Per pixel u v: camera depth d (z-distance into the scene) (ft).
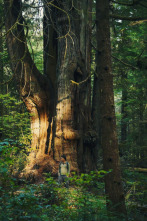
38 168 34.76
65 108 35.53
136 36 52.65
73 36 36.60
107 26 19.19
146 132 45.55
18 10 35.01
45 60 41.55
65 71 36.19
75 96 36.55
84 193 15.85
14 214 11.84
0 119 33.76
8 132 34.27
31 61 36.94
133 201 21.47
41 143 37.78
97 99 40.11
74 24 36.73
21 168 33.55
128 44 52.49
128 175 29.40
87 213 14.11
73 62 36.35
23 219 11.56
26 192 12.70
